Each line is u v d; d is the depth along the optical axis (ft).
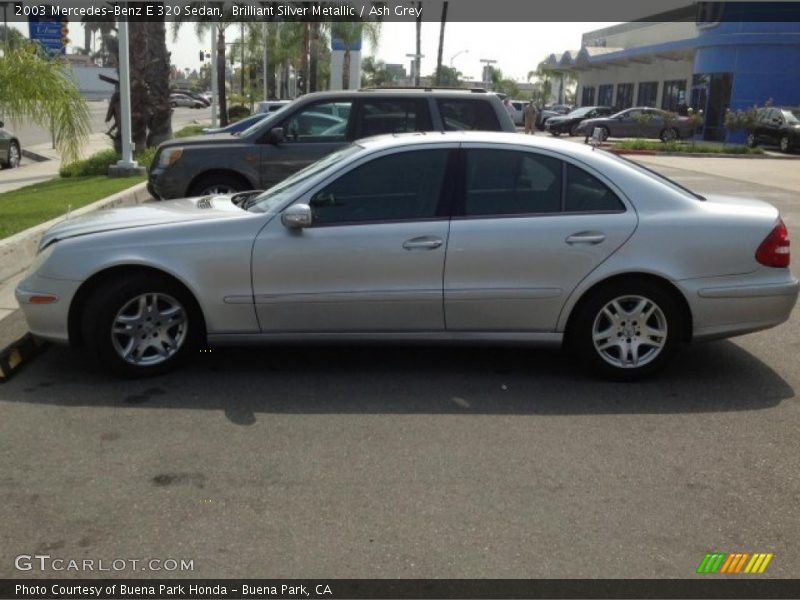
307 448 14.64
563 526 12.13
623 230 17.40
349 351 20.04
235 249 17.33
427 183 17.74
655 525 12.21
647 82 156.76
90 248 17.33
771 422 16.10
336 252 17.34
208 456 14.29
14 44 29.96
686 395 17.48
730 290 17.58
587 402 16.99
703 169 75.31
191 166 32.55
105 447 14.60
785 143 98.12
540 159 17.80
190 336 18.11
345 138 32.50
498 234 17.34
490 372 18.74
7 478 13.41
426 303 17.54
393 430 15.46
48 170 61.41
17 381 17.80
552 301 17.62
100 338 17.47
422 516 12.37
